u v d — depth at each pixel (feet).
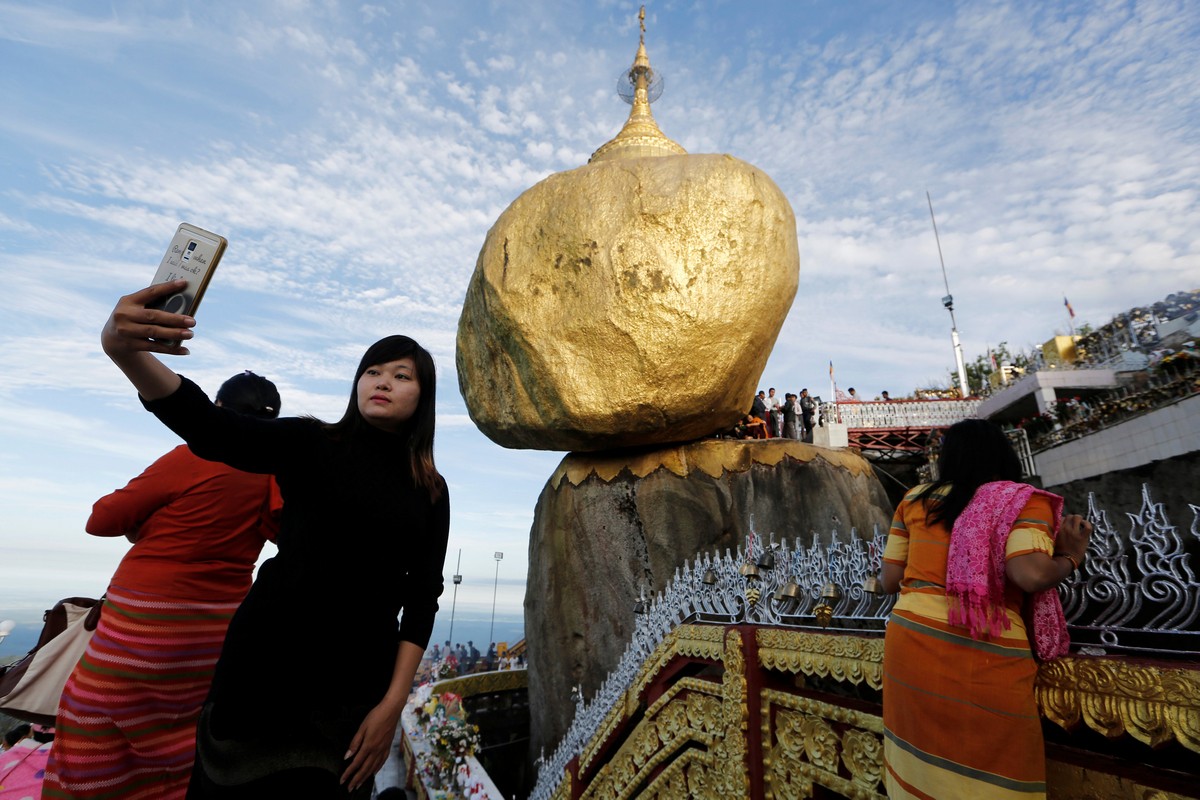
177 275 4.80
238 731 5.11
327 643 5.41
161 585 8.20
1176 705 5.26
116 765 7.59
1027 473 46.29
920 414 62.23
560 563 30.99
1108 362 56.13
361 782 5.43
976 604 6.32
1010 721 6.00
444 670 39.55
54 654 9.17
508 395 31.37
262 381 9.91
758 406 48.44
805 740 10.09
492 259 31.55
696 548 28.17
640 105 41.14
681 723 13.44
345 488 5.71
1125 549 7.45
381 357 6.36
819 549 14.24
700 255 28.50
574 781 17.88
